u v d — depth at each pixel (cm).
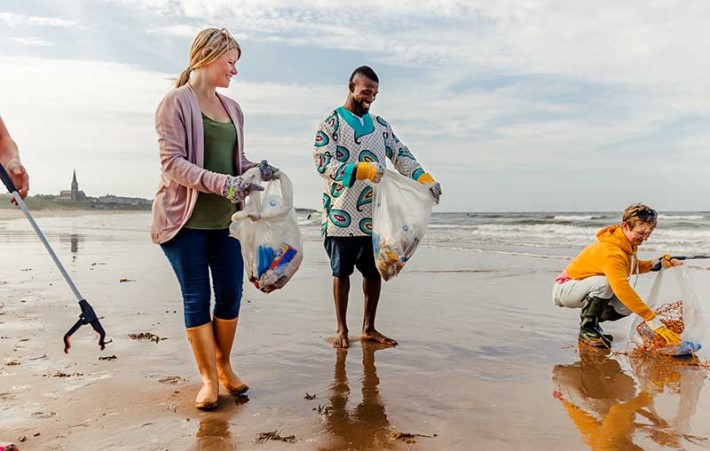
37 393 320
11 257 1098
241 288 333
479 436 267
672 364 389
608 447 255
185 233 312
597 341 435
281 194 333
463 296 653
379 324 509
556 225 2438
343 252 434
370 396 322
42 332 463
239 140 335
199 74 321
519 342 446
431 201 423
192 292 312
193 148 313
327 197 443
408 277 811
